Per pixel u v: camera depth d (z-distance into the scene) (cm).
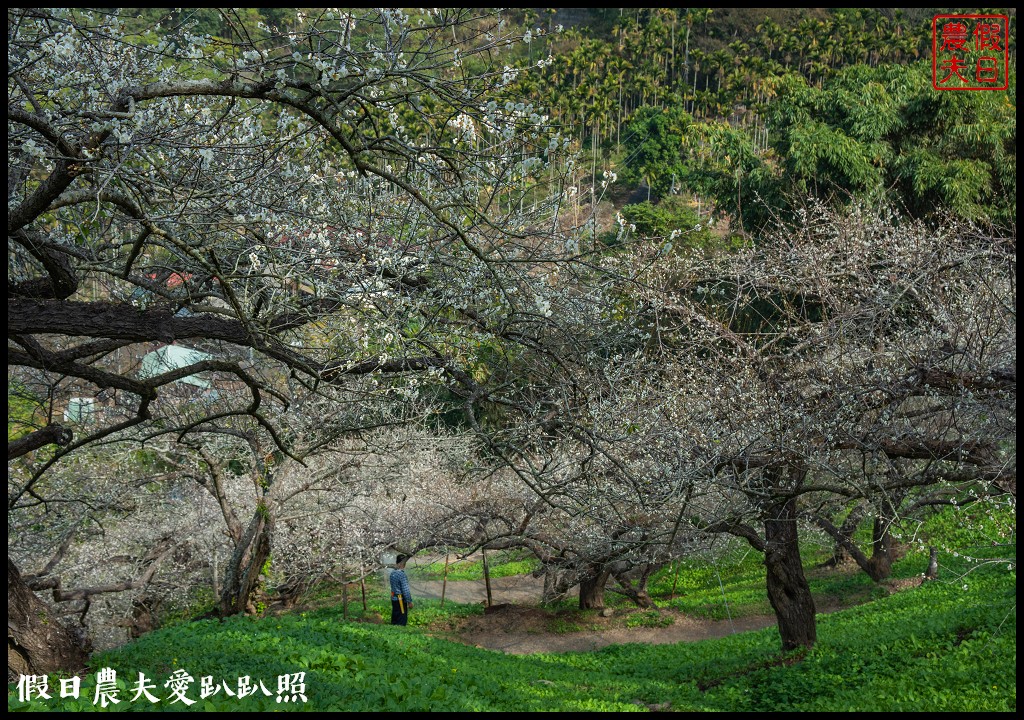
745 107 7825
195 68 817
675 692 1371
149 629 1952
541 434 994
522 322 910
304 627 1416
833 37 8256
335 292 853
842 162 3038
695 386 1247
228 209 862
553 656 1930
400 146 797
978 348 1106
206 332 870
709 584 2814
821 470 1191
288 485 2019
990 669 1070
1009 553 2019
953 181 2916
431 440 1775
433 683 1127
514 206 936
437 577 3219
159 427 1530
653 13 9150
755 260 1590
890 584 2197
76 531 1825
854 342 1217
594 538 1444
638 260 1204
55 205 679
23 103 814
